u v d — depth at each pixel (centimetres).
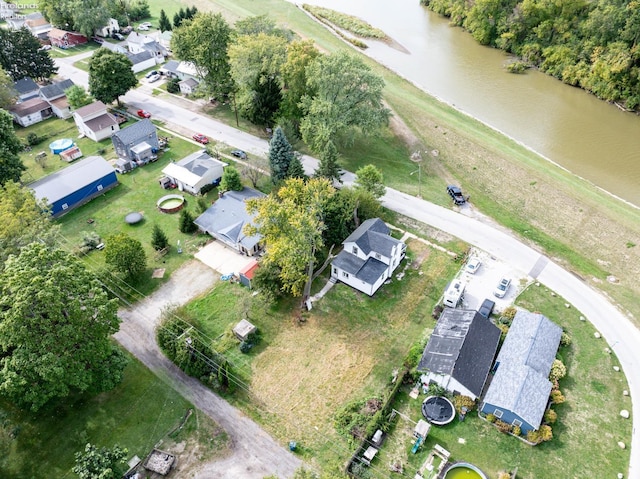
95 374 4272
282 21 13200
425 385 4591
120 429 4319
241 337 5016
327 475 3662
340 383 4669
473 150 8038
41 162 7700
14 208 5444
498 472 3991
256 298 5431
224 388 4600
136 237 6359
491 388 4388
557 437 4225
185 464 4075
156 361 4897
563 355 4928
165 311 5191
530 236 6438
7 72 9525
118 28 12388
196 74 9681
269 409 4459
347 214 6056
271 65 7900
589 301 5519
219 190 6938
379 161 7850
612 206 6906
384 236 5709
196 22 8444
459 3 13100
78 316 4047
